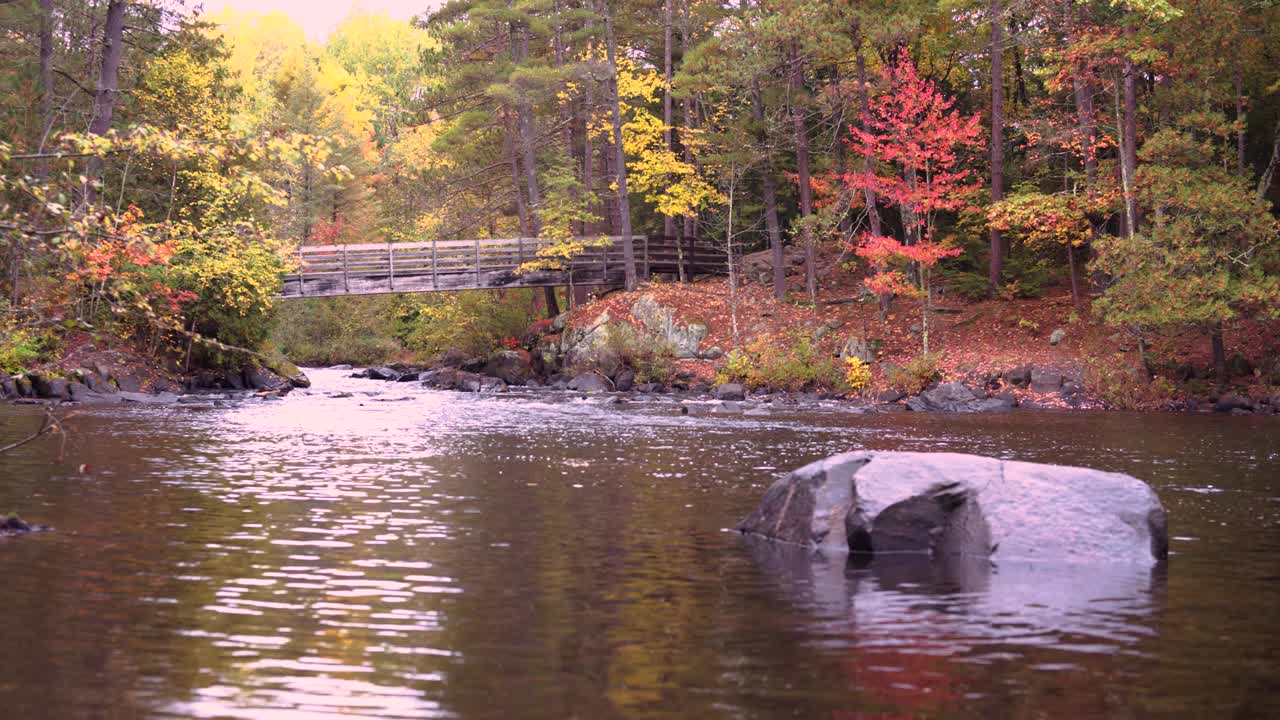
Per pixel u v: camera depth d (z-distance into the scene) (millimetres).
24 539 9203
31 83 27125
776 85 34094
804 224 34656
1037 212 29875
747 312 37125
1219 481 14016
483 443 18469
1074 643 6426
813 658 6055
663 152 39812
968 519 9281
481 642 6332
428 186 46125
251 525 10164
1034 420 23953
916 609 7238
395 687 5477
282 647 6168
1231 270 27438
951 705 5266
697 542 9664
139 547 8977
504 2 39531
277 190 8742
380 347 55031
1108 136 28812
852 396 30734
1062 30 28500
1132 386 27625
